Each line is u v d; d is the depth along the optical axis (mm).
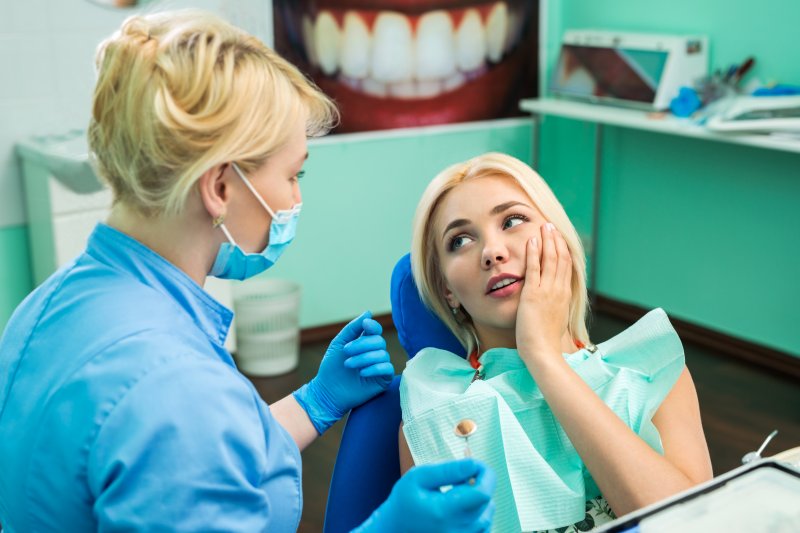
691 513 893
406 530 920
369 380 1315
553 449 1206
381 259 3957
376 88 3740
